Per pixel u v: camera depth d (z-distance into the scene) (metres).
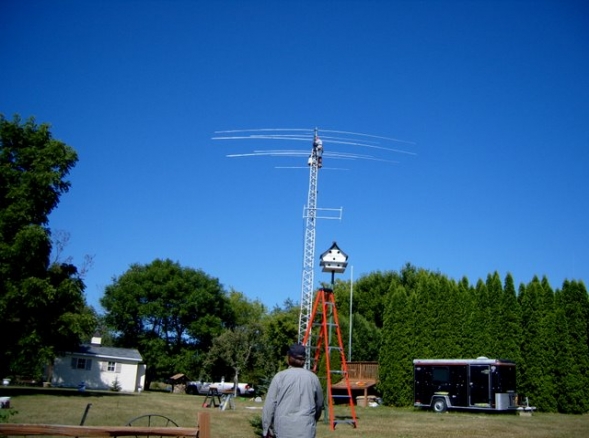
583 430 19.28
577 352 30.31
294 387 6.19
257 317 76.81
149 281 63.28
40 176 32.75
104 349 54.50
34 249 31.67
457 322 33.44
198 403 31.45
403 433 17.69
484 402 26.83
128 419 18.89
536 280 32.44
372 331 49.72
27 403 24.86
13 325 32.28
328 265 22.53
